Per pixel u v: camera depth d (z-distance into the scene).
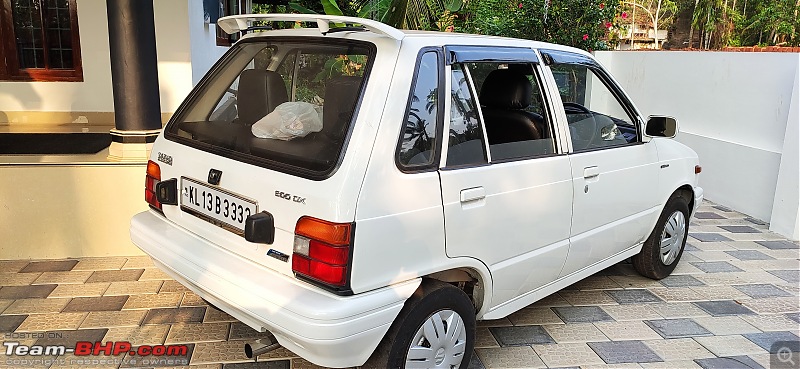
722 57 6.86
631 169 3.81
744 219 6.33
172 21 7.11
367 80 2.44
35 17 6.94
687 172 4.47
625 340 3.58
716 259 5.06
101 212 4.34
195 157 2.83
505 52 3.05
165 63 7.21
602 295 4.23
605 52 8.91
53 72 7.10
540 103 3.24
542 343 3.50
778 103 6.11
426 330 2.63
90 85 7.18
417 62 2.54
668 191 4.25
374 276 2.35
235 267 2.51
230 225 2.62
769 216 6.17
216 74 3.18
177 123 3.14
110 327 3.42
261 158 2.56
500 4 10.13
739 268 4.86
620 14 13.05
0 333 3.32
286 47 2.92
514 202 2.94
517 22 9.19
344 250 2.24
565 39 8.99
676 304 4.11
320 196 2.26
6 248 4.30
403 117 2.44
